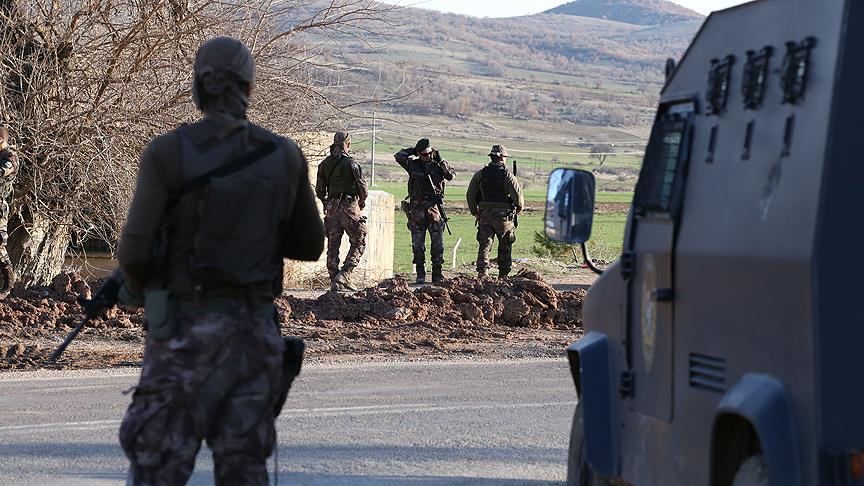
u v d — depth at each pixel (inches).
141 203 265.3
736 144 272.7
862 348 225.5
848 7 235.9
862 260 227.6
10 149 1028.5
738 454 268.1
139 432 263.7
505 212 1251.2
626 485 344.8
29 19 1150.3
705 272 275.3
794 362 232.4
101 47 1176.8
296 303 972.6
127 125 1165.7
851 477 220.2
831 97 233.3
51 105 1163.9
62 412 587.5
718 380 267.6
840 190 229.0
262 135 274.7
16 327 855.1
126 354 783.1
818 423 222.8
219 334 263.0
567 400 641.6
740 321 256.7
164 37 1159.0
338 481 449.7
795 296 232.7
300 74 1226.0
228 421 265.6
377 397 642.8
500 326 981.2
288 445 517.0
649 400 307.9
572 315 1011.3
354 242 1190.3
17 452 498.0
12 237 1196.5
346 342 863.7
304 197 283.6
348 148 1185.4
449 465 479.2
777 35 264.5
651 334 306.5
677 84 314.3
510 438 535.2
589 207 329.4
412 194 1302.9
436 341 869.8
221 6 1179.9
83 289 949.8
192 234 265.3
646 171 316.2
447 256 2532.0
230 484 265.6
